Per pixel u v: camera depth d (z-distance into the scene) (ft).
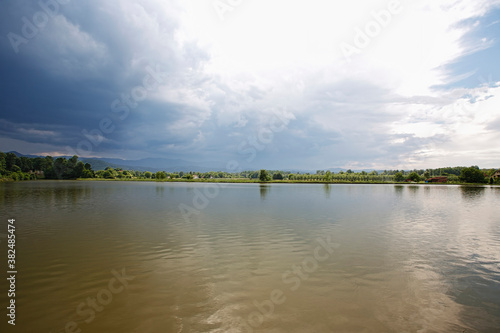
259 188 330.13
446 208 134.21
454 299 35.40
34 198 167.94
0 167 459.73
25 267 46.93
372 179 570.05
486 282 40.88
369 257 52.95
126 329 28.25
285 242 64.44
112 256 53.16
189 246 60.64
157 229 79.36
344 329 28.40
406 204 151.94
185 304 33.63
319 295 36.14
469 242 65.26
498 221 95.66
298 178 593.42
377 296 36.01
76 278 41.88
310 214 110.73
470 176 476.54
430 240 66.90
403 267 47.21
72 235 71.05
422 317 30.94
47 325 28.94
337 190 294.46
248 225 85.92
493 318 30.83
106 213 110.42
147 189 287.07
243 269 45.93
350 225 86.74
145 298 35.22
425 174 546.26
